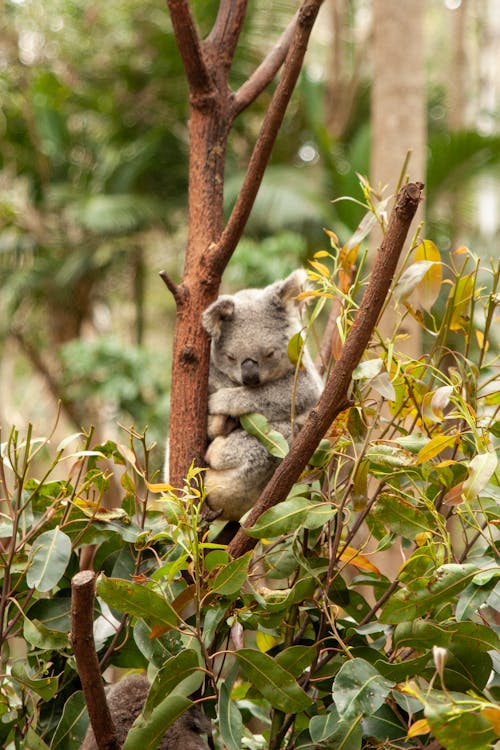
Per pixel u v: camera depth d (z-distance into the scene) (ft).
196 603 13.43
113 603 13.03
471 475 12.81
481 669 13.56
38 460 42.68
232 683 13.66
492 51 93.50
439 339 15.48
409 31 40.04
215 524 19.74
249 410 19.40
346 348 13.52
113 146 67.77
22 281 66.64
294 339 15.81
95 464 17.03
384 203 16.10
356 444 14.89
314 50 86.17
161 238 68.39
